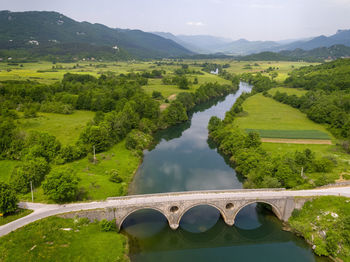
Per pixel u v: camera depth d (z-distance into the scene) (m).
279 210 68.81
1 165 86.88
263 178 78.06
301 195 69.50
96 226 60.94
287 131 128.88
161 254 60.31
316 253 59.31
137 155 107.50
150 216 71.50
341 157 97.06
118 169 92.50
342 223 60.66
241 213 75.00
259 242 65.50
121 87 196.38
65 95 163.50
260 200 66.88
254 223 70.94
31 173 73.12
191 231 67.06
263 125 140.12
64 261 50.19
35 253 50.50
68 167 83.81
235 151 104.44
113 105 155.88
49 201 66.06
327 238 59.06
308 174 82.69
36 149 86.56
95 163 92.50
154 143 130.25
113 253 54.03
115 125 118.06
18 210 61.88
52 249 52.09
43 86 168.25
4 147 92.31
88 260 51.28
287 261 59.12
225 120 143.88
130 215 71.81
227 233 67.56
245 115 161.25
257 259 59.78
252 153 92.81
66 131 118.00
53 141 92.94
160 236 64.44
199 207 77.00
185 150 121.44
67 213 60.62
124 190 79.44
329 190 72.88
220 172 98.06
